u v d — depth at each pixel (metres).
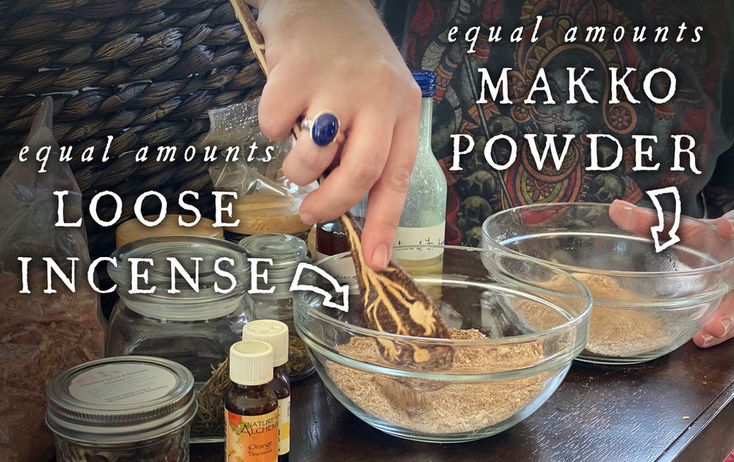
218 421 0.55
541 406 0.62
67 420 0.48
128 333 0.56
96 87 0.62
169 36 0.64
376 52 0.51
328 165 0.51
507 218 0.74
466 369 0.53
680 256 0.74
